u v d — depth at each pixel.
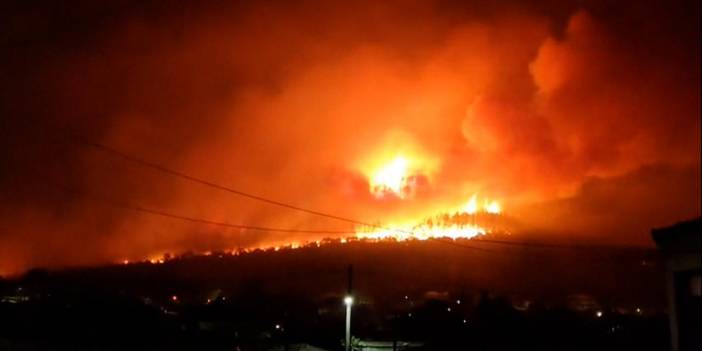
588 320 53.06
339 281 88.88
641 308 64.94
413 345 45.28
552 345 41.53
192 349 39.69
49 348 35.19
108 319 47.78
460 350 41.78
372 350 43.56
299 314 58.84
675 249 14.95
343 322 54.56
